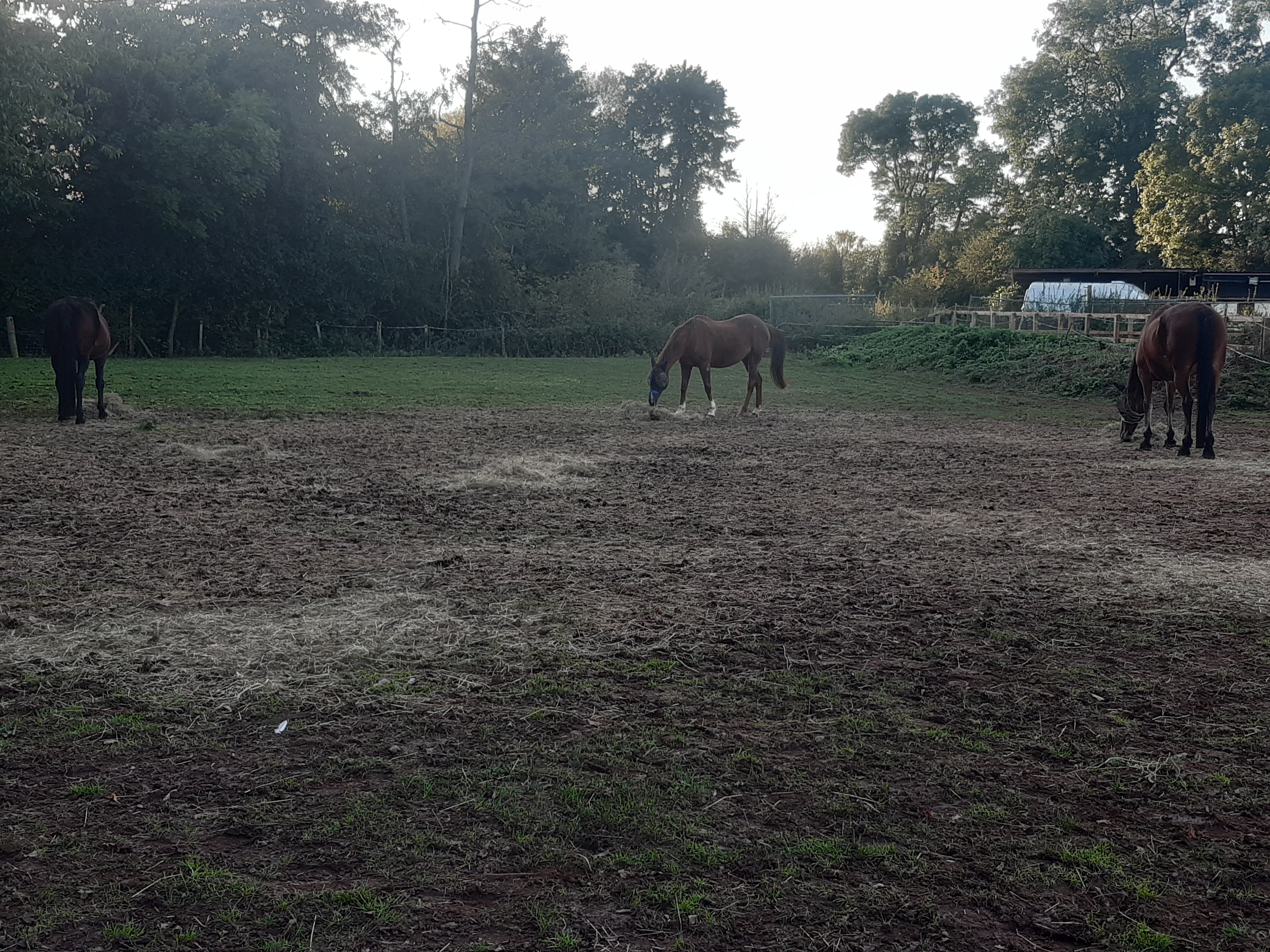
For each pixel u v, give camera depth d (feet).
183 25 111.55
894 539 25.29
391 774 11.81
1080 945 8.73
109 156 97.09
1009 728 13.44
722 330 56.65
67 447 38.63
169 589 19.38
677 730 13.19
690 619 18.01
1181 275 144.66
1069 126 196.65
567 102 175.94
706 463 38.93
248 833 10.35
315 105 119.44
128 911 8.93
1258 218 148.77
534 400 65.26
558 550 23.57
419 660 15.71
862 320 130.00
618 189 207.21
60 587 19.30
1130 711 14.06
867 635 17.28
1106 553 23.84
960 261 190.19
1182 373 42.19
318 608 18.30
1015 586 20.61
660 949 8.55
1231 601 19.67
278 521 26.35
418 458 38.42
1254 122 150.51
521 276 143.74
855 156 243.81
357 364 97.35
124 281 103.91
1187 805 11.30
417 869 9.76
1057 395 74.59
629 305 133.69
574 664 15.60
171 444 39.14
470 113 132.98
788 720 13.56
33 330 97.25
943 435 50.34
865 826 10.68
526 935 8.74
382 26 122.93
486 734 12.97
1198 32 199.62
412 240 135.74
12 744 12.37
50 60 71.41
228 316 110.73
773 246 220.02
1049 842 10.41
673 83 212.02
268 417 52.26
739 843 10.33
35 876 9.45
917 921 9.01
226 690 14.26
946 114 233.55
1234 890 9.56
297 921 8.84
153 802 11.00
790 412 61.52
